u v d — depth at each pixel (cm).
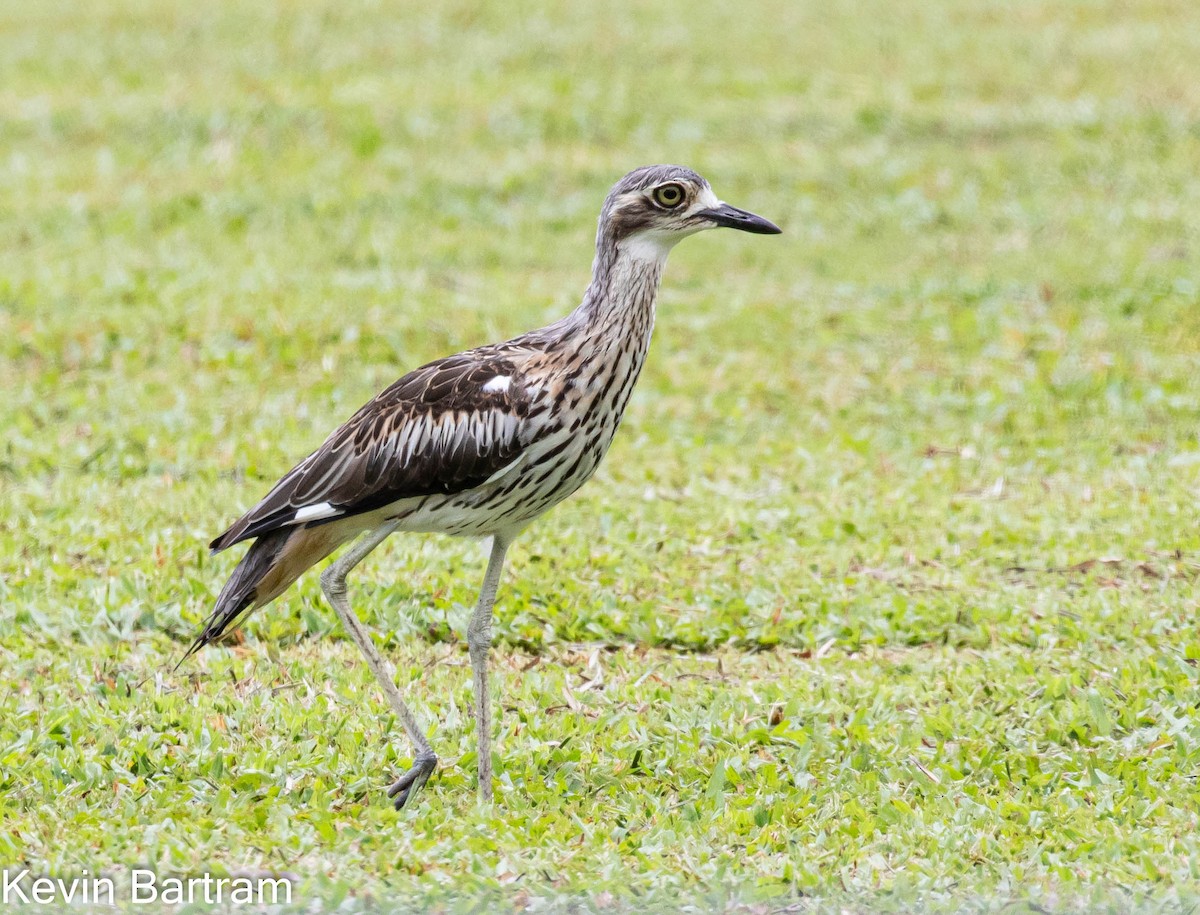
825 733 1000
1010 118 2605
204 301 1873
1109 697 1042
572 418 922
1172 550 1299
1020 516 1382
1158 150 2480
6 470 1442
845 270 2095
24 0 3316
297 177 2380
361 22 3108
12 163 2444
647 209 936
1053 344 1816
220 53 2948
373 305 1877
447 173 2398
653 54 2922
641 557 1284
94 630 1141
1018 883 823
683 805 911
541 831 873
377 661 935
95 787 912
